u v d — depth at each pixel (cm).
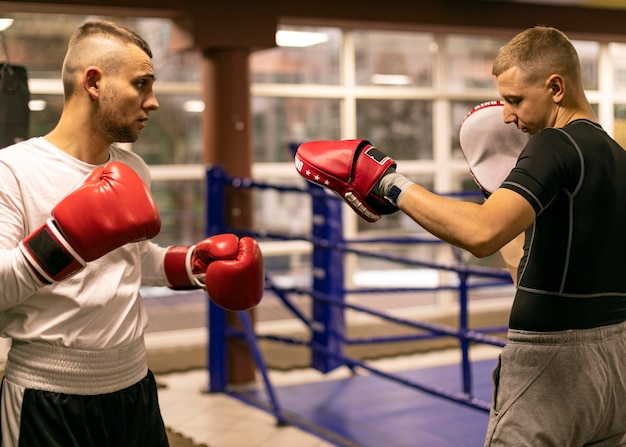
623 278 179
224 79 475
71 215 161
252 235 447
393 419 411
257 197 801
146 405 193
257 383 482
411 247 756
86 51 177
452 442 376
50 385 176
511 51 181
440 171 687
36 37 564
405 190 166
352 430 395
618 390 176
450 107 690
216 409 437
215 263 202
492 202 161
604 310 176
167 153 673
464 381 336
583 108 182
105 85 177
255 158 736
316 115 689
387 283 840
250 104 485
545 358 173
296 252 646
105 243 163
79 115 180
